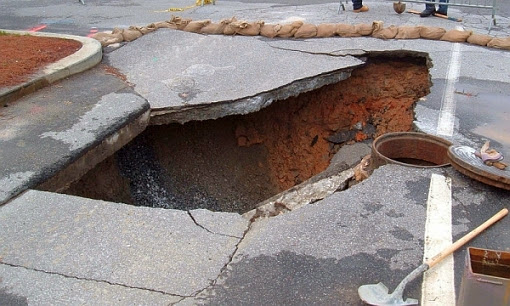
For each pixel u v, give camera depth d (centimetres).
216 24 851
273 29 828
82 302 286
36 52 699
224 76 671
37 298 289
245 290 296
